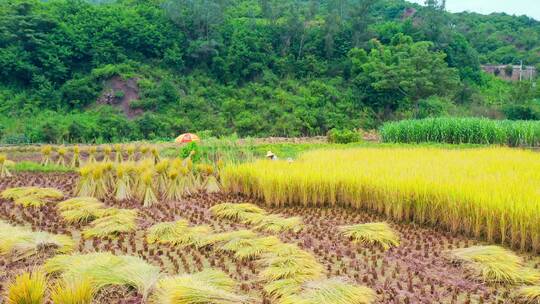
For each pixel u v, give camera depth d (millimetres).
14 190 11031
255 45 47156
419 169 11086
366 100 43500
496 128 24172
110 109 37344
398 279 6461
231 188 12227
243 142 24891
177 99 40094
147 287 5590
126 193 11297
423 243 8148
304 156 15250
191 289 5164
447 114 40688
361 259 7273
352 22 51906
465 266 6840
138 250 7578
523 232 7695
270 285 5836
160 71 43312
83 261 6164
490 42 68062
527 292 5797
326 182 10852
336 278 5867
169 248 7691
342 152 16078
